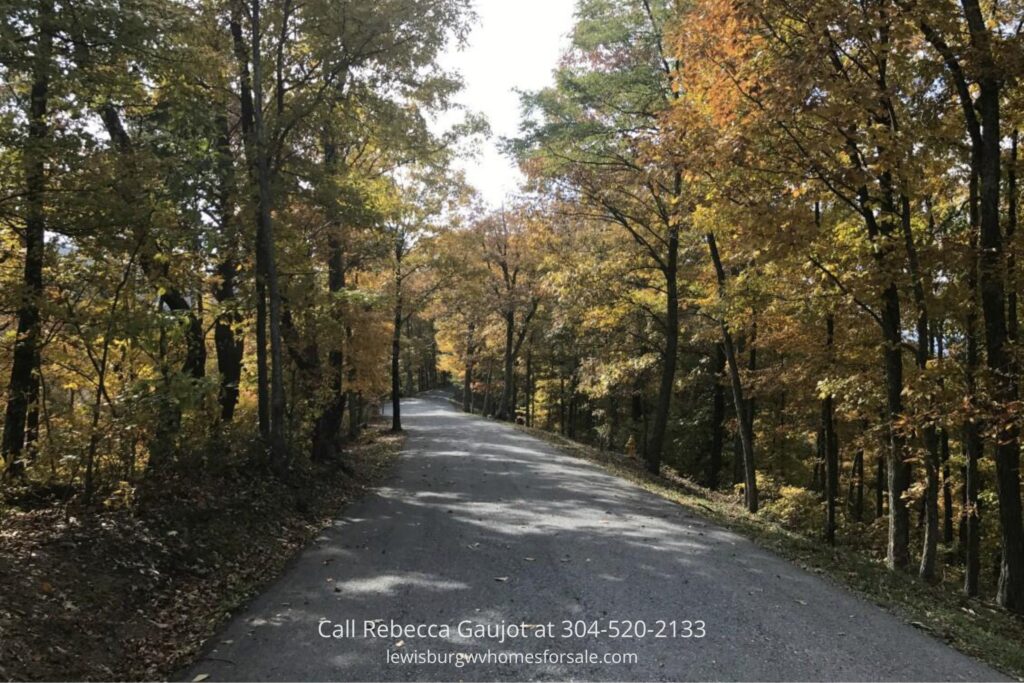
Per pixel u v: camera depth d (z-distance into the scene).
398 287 25.41
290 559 7.89
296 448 13.53
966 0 8.40
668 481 18.34
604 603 6.25
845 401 12.84
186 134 11.06
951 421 8.45
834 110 8.21
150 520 7.22
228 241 11.66
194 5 11.06
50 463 7.56
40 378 8.23
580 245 20.48
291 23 12.18
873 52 8.45
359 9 11.34
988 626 6.86
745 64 9.47
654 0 15.71
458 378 61.78
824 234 10.08
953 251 9.13
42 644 4.64
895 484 10.77
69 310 7.73
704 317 19.62
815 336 13.08
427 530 9.44
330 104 12.85
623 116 16.77
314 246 14.73
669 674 4.73
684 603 6.31
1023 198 10.34
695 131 9.97
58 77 7.39
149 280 8.94
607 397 36.09
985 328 8.58
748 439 16.66
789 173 9.42
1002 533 8.70
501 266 36.44
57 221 7.80
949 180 10.48
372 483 14.14
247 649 5.16
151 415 7.64
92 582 5.71
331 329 13.90
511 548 8.35
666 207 17.19
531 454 20.23
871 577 7.98
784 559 8.44
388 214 16.02
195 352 11.46
